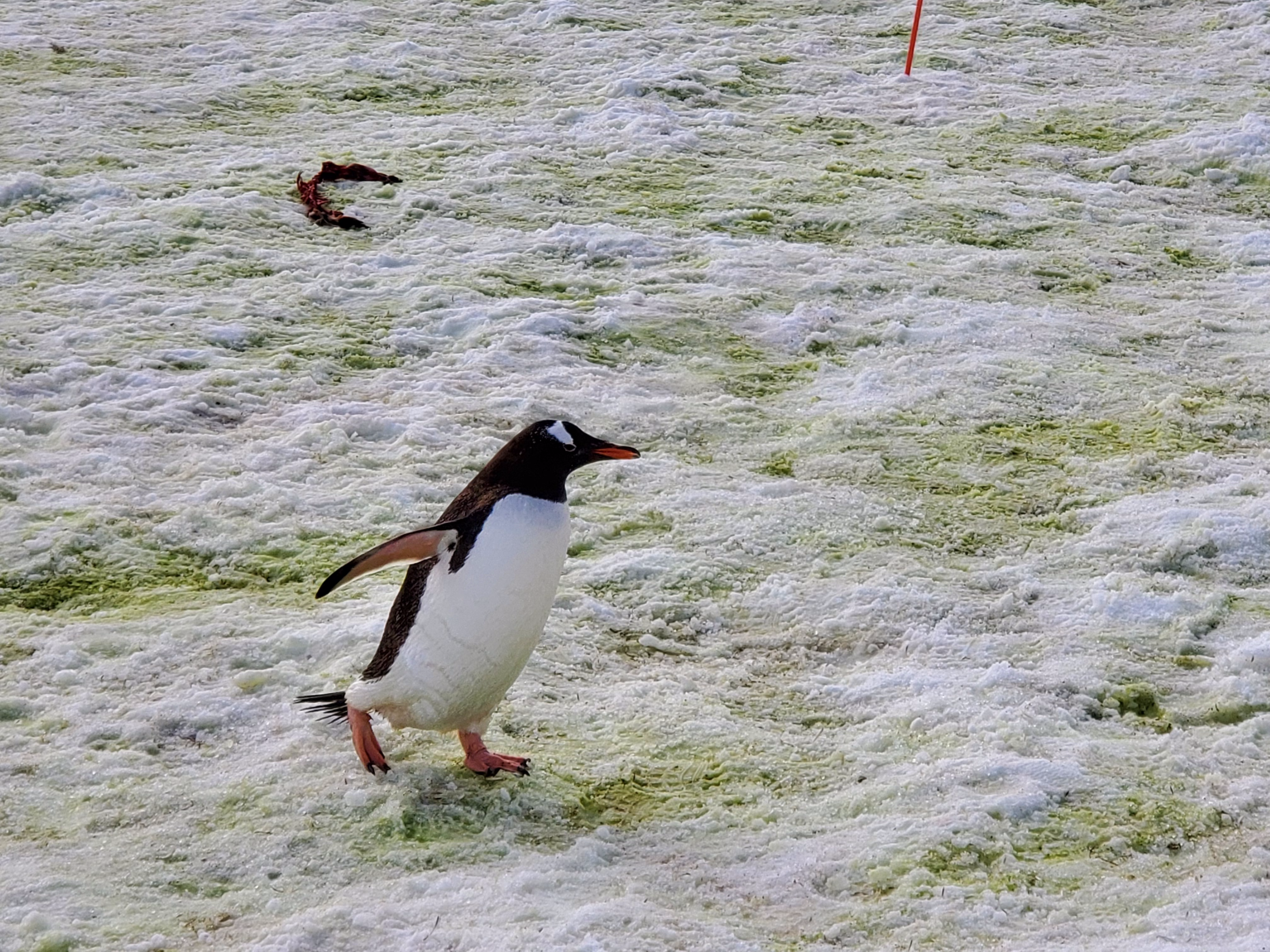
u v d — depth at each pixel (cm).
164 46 1582
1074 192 1262
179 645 607
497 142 1334
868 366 947
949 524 753
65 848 475
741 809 512
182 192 1184
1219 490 781
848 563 709
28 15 1666
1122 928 441
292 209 1166
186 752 536
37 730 545
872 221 1183
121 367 883
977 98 1496
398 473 772
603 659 619
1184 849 486
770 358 959
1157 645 633
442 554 488
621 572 689
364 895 449
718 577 691
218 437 812
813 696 596
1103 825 497
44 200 1152
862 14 1775
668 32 1678
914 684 594
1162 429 859
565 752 544
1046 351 967
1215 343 992
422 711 502
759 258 1102
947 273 1089
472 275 1052
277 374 890
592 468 797
